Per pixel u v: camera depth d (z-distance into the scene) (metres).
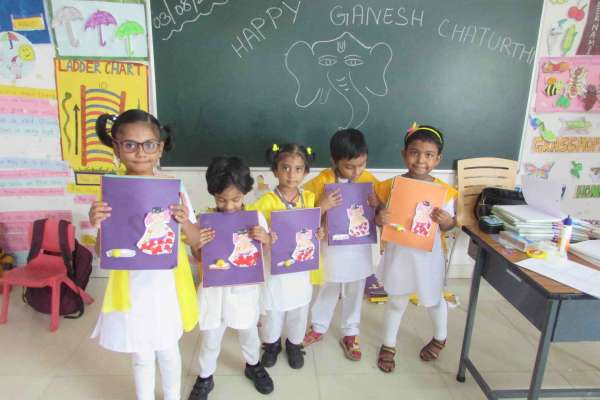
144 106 2.35
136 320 1.25
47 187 2.47
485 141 2.54
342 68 2.34
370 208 1.68
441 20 2.31
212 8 2.21
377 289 2.52
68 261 2.12
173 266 1.23
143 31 2.23
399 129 2.47
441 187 1.57
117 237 1.19
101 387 1.68
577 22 2.35
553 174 2.63
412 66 2.37
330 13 2.25
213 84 2.33
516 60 2.40
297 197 1.62
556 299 1.14
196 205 2.52
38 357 1.86
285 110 2.39
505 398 1.64
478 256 1.62
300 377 1.77
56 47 2.24
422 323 2.22
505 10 2.32
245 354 1.66
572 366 1.89
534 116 2.51
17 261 2.58
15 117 2.34
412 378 1.78
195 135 2.41
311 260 1.56
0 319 2.12
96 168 2.46
